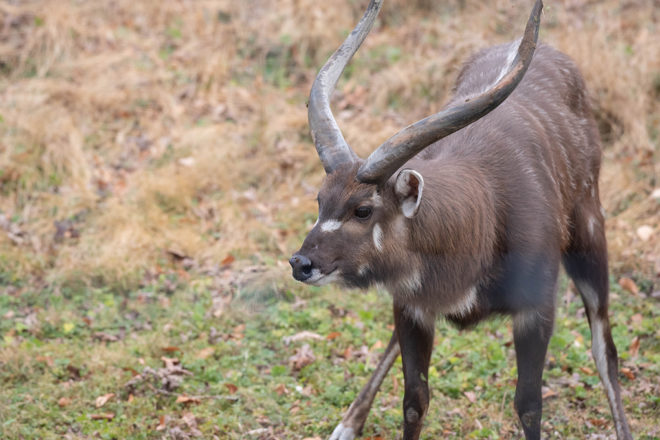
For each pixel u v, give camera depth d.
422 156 8.02
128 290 11.70
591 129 9.14
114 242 12.31
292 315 11.07
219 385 9.64
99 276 11.82
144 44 16.77
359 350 10.34
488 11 16.22
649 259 11.76
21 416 9.07
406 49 16.45
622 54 14.90
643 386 9.36
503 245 7.64
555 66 9.02
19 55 15.99
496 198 7.64
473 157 7.76
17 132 14.13
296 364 10.05
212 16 17.30
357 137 14.26
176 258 12.30
